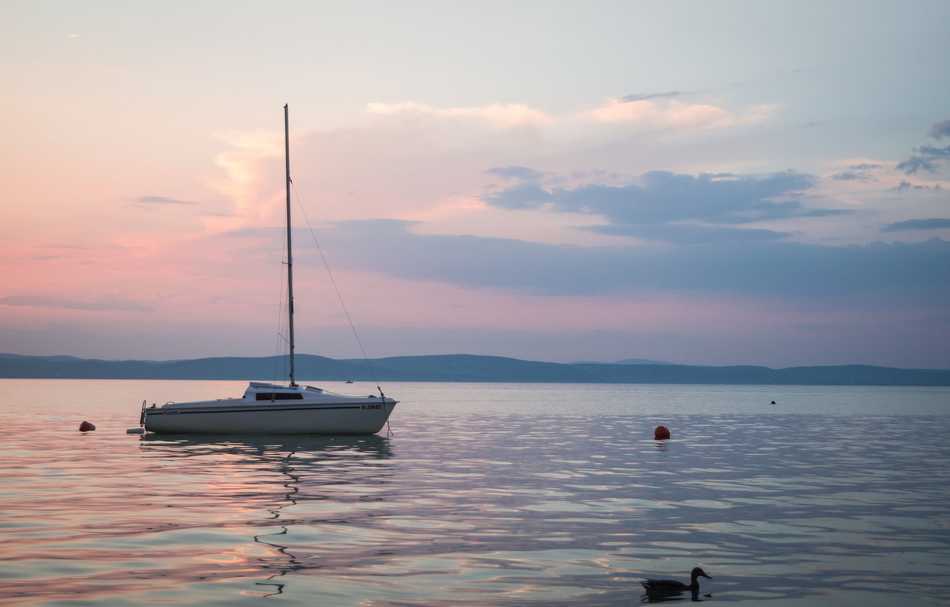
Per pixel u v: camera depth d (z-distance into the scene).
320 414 41.59
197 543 15.70
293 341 44.47
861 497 22.73
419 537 16.55
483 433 48.06
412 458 32.88
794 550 15.74
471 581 13.08
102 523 17.69
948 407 101.88
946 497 22.81
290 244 44.88
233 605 11.55
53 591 12.15
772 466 30.86
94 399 102.88
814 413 81.50
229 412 41.34
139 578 12.98
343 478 26.16
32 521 17.84
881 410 91.06
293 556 14.68
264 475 26.77
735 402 118.69
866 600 12.39
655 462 32.12
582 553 15.28
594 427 55.06
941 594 12.74
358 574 13.41
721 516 19.45
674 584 12.77
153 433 42.62
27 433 44.41
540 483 25.31
